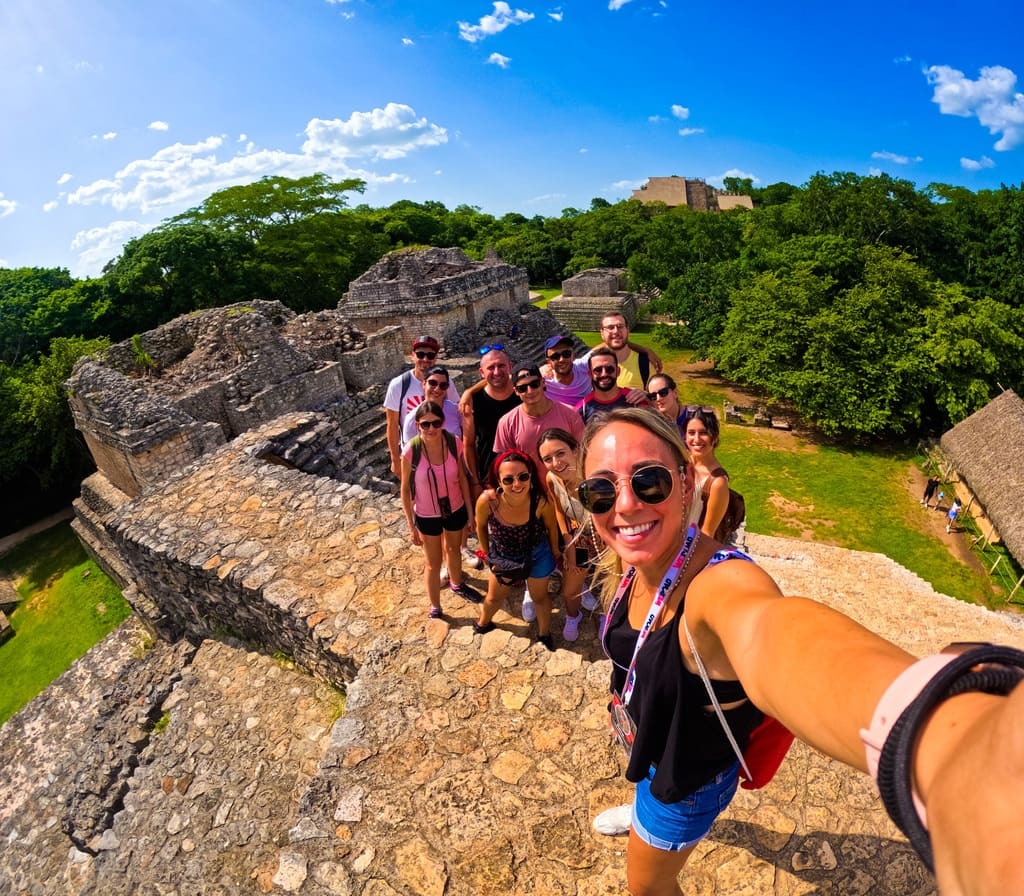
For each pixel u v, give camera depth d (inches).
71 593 611.2
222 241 1210.0
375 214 2370.8
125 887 170.9
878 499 710.5
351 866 126.6
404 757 147.9
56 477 801.6
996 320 896.3
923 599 398.9
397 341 738.8
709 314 1143.0
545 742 148.6
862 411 826.2
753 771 79.9
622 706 90.0
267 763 190.1
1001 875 20.9
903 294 917.8
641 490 70.9
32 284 1163.3
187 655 259.8
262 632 232.2
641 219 2202.3
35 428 753.0
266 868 160.9
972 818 24.0
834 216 1211.2
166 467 488.1
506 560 171.2
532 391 179.3
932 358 844.0
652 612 73.9
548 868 123.0
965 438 709.3
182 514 268.2
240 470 294.7
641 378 253.4
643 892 99.3
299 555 233.9
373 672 173.3
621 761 142.6
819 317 880.9
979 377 850.8
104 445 527.5
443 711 159.3
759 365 902.4
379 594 210.4
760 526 663.1
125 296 1081.4
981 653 32.3
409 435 224.2
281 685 217.5
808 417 875.4
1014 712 25.5
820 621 48.1
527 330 1079.0
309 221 1514.5
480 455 209.3
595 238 2057.1
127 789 210.7
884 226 1168.8
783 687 44.9
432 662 175.3
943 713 30.5
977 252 1153.4
